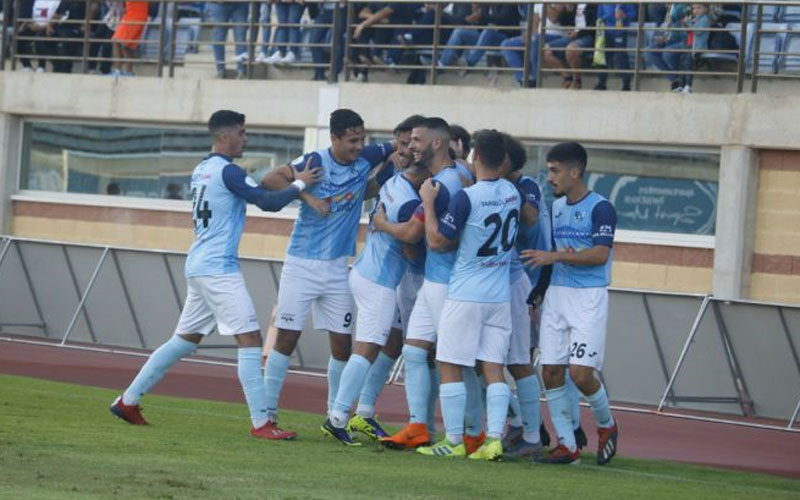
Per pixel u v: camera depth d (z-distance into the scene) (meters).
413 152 33.78
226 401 47.84
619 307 56.53
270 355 36.38
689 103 69.81
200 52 85.62
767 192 69.06
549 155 33.50
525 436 35.00
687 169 71.00
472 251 33.00
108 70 86.81
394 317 35.25
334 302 36.00
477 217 32.72
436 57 75.94
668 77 72.19
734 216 68.69
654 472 34.53
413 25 75.38
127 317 66.06
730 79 71.12
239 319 34.66
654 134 70.62
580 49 72.12
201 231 34.84
